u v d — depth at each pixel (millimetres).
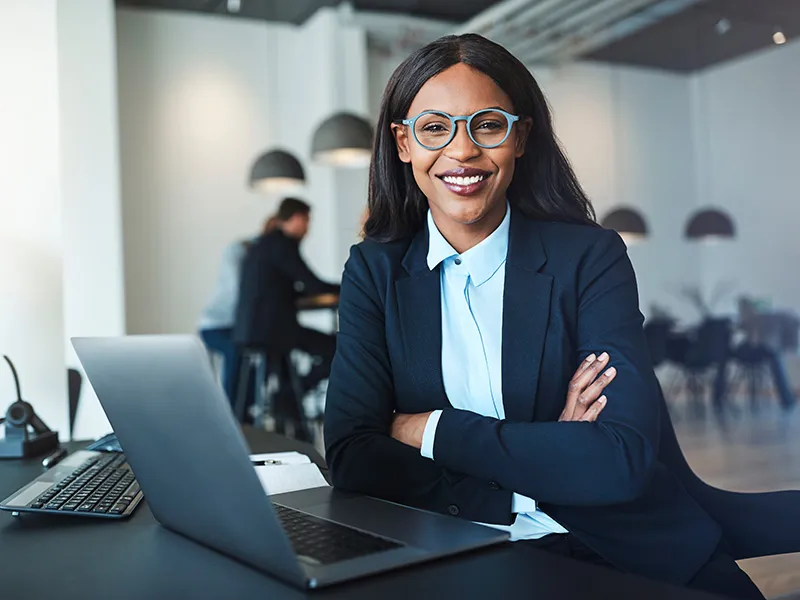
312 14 8000
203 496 856
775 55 9578
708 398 8469
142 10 7520
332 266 7938
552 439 1070
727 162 10250
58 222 2018
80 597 783
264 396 5410
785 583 2176
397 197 1334
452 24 8383
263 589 777
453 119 1177
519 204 1342
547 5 7301
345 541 879
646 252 10195
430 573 802
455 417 1131
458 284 1256
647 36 8984
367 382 1254
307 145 8203
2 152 1978
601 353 1196
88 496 1187
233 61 7914
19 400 1738
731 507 1296
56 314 2000
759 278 9883
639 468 1061
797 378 8797
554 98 9602
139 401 864
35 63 2020
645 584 759
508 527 1109
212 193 7770
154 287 7500
